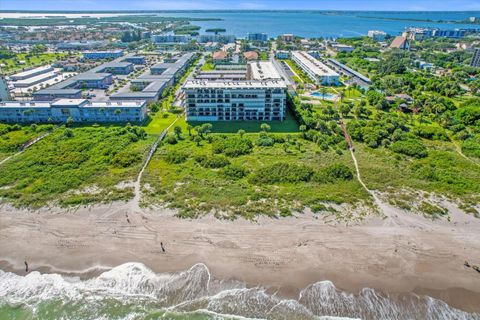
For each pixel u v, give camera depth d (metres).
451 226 69.06
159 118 132.75
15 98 155.00
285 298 53.53
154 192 80.00
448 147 107.56
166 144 107.56
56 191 79.69
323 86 189.62
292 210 73.56
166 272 58.12
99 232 67.31
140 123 126.94
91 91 173.88
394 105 147.88
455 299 53.25
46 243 64.44
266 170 88.25
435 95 165.25
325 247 63.53
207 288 55.22
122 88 179.12
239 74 194.50
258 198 77.62
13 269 58.75
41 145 104.88
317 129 119.19
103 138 110.19
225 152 100.44
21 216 71.75
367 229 68.12
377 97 152.50
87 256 61.47
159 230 67.75
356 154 101.19
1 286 55.53
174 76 198.75
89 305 52.53
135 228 68.31
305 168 88.69
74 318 50.69
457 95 172.12
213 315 50.91
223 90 124.12
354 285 55.69
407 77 198.50
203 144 107.88
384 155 100.50
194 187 82.00
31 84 179.25
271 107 128.00
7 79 189.38
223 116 129.38
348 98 164.75
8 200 76.69
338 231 67.56
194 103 126.44
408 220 70.69
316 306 52.22
